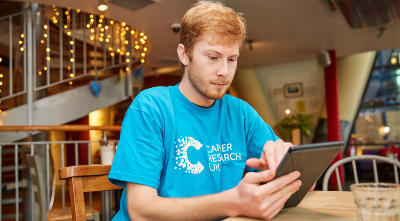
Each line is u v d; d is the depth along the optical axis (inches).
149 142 35.7
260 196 25.5
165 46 251.9
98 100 221.0
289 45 261.1
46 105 196.2
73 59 223.9
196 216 28.6
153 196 31.9
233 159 42.4
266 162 31.1
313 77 347.6
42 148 186.1
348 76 340.8
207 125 41.2
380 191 21.6
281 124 346.0
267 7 186.2
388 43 259.6
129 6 175.0
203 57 35.2
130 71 245.0
